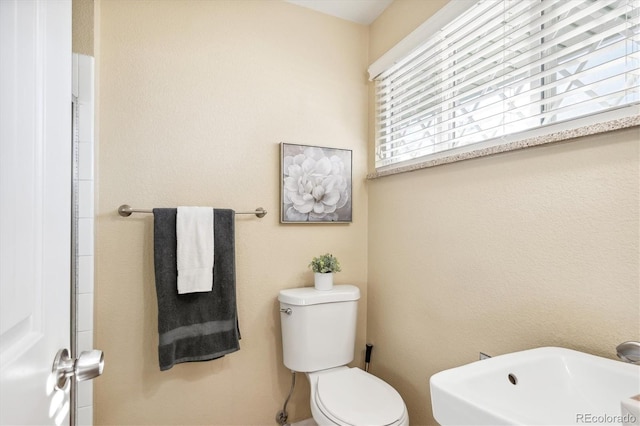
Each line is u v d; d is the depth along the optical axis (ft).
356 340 6.58
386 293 6.11
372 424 3.98
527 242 3.72
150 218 5.14
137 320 5.06
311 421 6.09
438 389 2.50
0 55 1.40
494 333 4.08
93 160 4.64
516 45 3.89
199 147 5.44
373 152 6.57
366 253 6.72
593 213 3.12
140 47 5.11
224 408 5.55
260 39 5.89
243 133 5.74
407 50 5.51
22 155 1.59
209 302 5.14
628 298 2.87
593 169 3.13
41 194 1.79
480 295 4.28
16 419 1.49
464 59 4.84
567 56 3.66
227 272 5.23
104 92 4.91
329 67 6.45
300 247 6.15
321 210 6.25
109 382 4.89
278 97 6.00
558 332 3.40
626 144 2.90
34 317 1.71
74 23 4.59
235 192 5.67
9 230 1.46
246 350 5.72
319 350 5.46
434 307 5.01
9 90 1.47
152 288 5.15
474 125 4.67
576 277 3.25
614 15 3.04
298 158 6.07
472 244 4.40
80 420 4.50
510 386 2.74
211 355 5.07
